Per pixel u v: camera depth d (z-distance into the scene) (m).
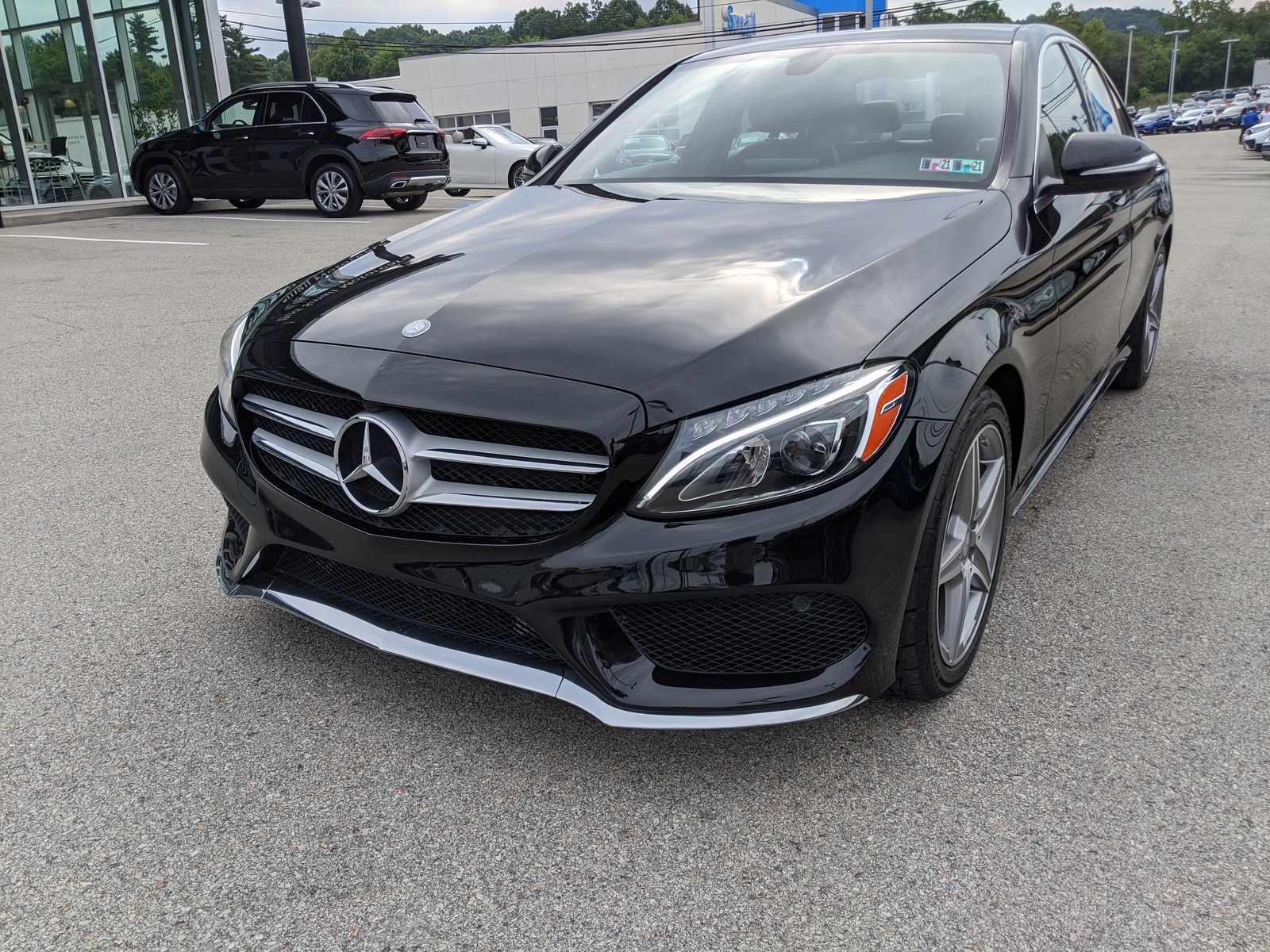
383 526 1.93
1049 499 3.35
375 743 2.07
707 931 1.59
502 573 1.83
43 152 13.92
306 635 2.51
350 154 12.29
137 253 9.28
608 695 1.83
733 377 1.75
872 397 1.75
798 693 1.81
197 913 1.64
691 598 1.74
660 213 2.52
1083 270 2.77
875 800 1.88
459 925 1.61
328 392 1.96
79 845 1.79
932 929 1.58
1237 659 2.33
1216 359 5.05
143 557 2.95
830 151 2.78
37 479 3.59
